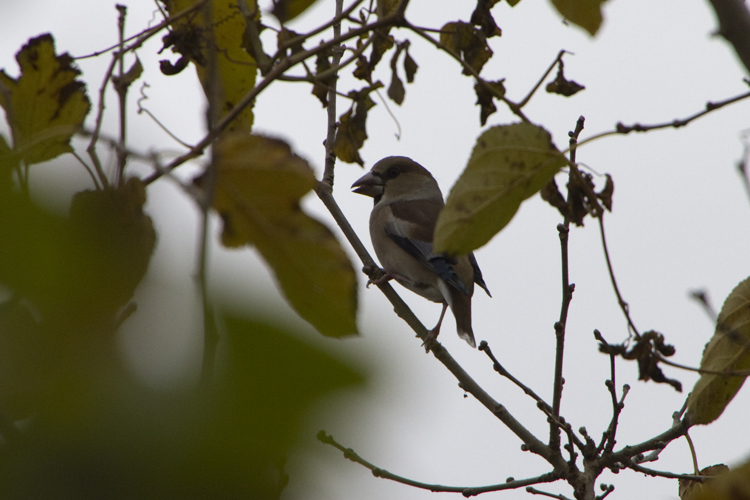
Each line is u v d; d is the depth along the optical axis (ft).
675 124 14.48
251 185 8.55
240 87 21.09
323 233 8.51
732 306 15.55
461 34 22.09
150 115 12.41
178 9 21.52
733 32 14.03
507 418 27.99
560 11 13.53
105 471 3.32
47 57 14.07
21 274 3.49
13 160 4.42
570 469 26.16
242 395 3.32
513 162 12.79
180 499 3.30
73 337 3.50
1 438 3.40
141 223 4.83
